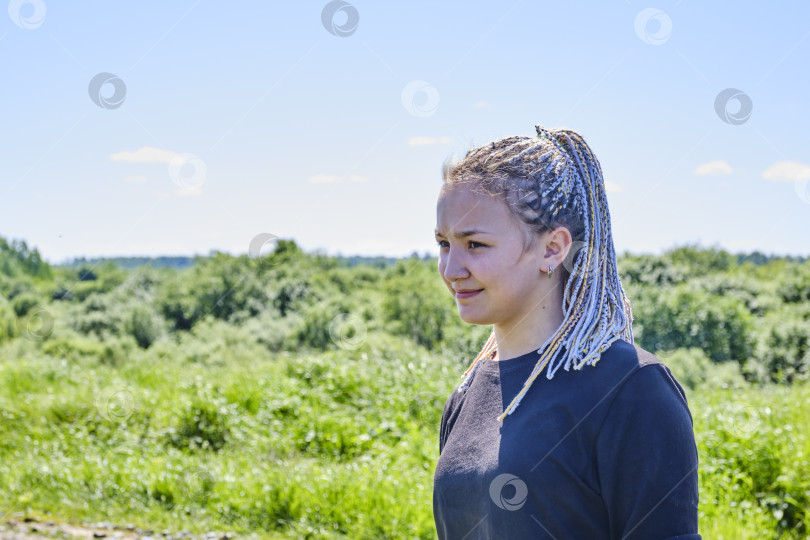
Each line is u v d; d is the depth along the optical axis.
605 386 1.28
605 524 1.27
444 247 1.46
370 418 7.02
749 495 4.97
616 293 1.41
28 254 25.91
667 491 1.21
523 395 1.37
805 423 5.84
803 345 15.37
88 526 5.17
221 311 24.64
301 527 5.05
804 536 4.60
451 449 1.46
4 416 7.33
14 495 5.62
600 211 1.41
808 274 20.12
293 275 26.42
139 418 7.27
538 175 1.38
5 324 17.89
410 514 5.01
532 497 1.28
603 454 1.25
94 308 23.66
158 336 23.22
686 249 19.53
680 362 14.09
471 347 9.37
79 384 8.67
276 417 7.13
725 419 5.80
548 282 1.40
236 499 5.40
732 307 16.14
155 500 5.55
